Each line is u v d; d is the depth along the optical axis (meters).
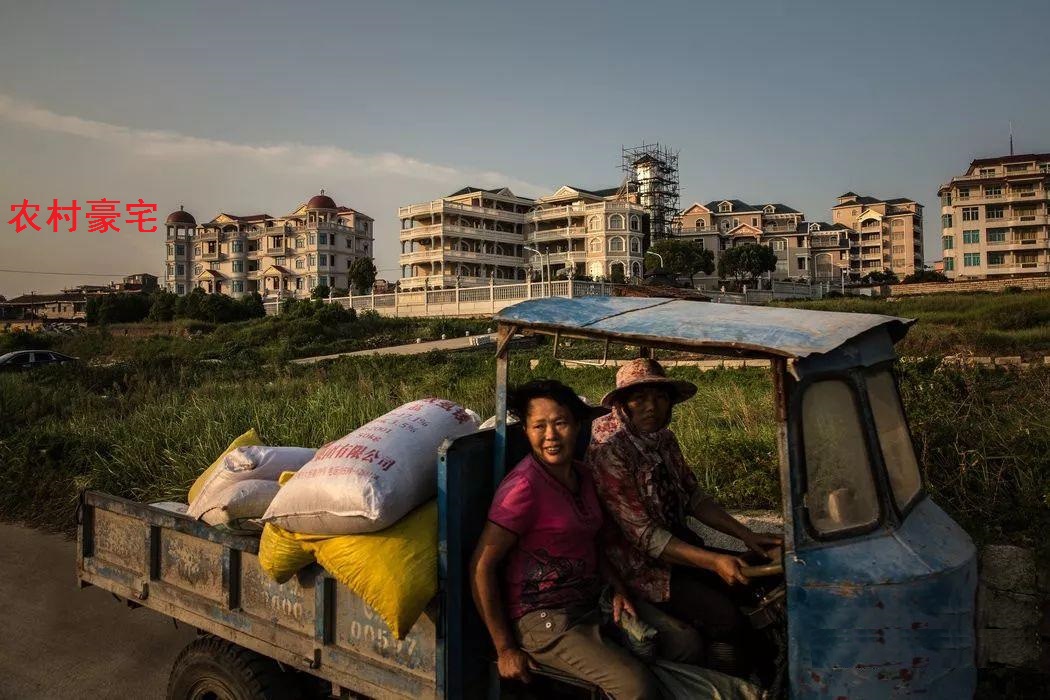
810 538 2.29
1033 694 3.76
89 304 57.31
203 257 99.12
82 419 10.48
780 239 94.12
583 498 2.70
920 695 2.20
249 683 2.97
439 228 70.12
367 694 2.68
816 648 2.22
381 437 2.80
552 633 2.46
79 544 3.97
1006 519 4.38
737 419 7.44
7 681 4.30
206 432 8.14
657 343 2.60
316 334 37.28
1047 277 54.47
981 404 6.03
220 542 3.19
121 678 4.34
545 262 73.69
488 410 8.73
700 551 2.60
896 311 32.75
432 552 2.53
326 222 90.50
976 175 75.00
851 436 2.38
